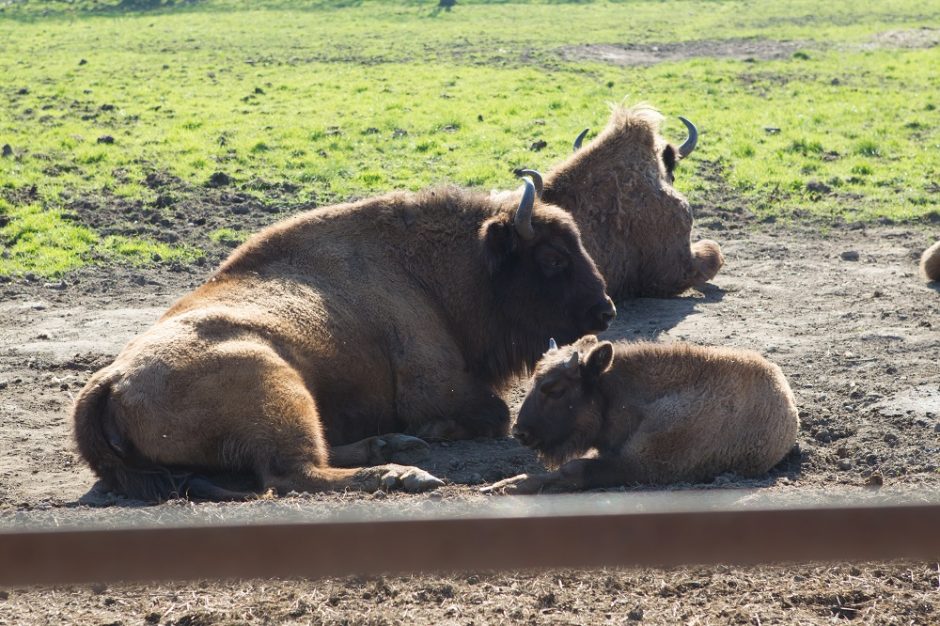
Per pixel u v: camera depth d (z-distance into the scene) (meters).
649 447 7.73
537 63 37.09
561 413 8.11
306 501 7.11
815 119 25.84
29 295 14.48
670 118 26.19
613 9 60.41
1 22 57.25
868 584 6.10
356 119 25.84
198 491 7.62
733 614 5.75
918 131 24.48
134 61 39.06
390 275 9.31
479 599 5.94
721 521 3.03
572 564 3.03
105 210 18.47
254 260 9.05
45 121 25.86
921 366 10.45
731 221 18.06
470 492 7.45
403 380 9.07
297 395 7.79
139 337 8.20
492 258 9.30
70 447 9.02
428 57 39.41
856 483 7.59
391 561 3.01
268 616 5.77
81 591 6.11
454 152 22.58
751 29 49.12
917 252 15.86
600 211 12.77
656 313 12.94
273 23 54.91
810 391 9.87
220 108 27.78
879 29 47.03
